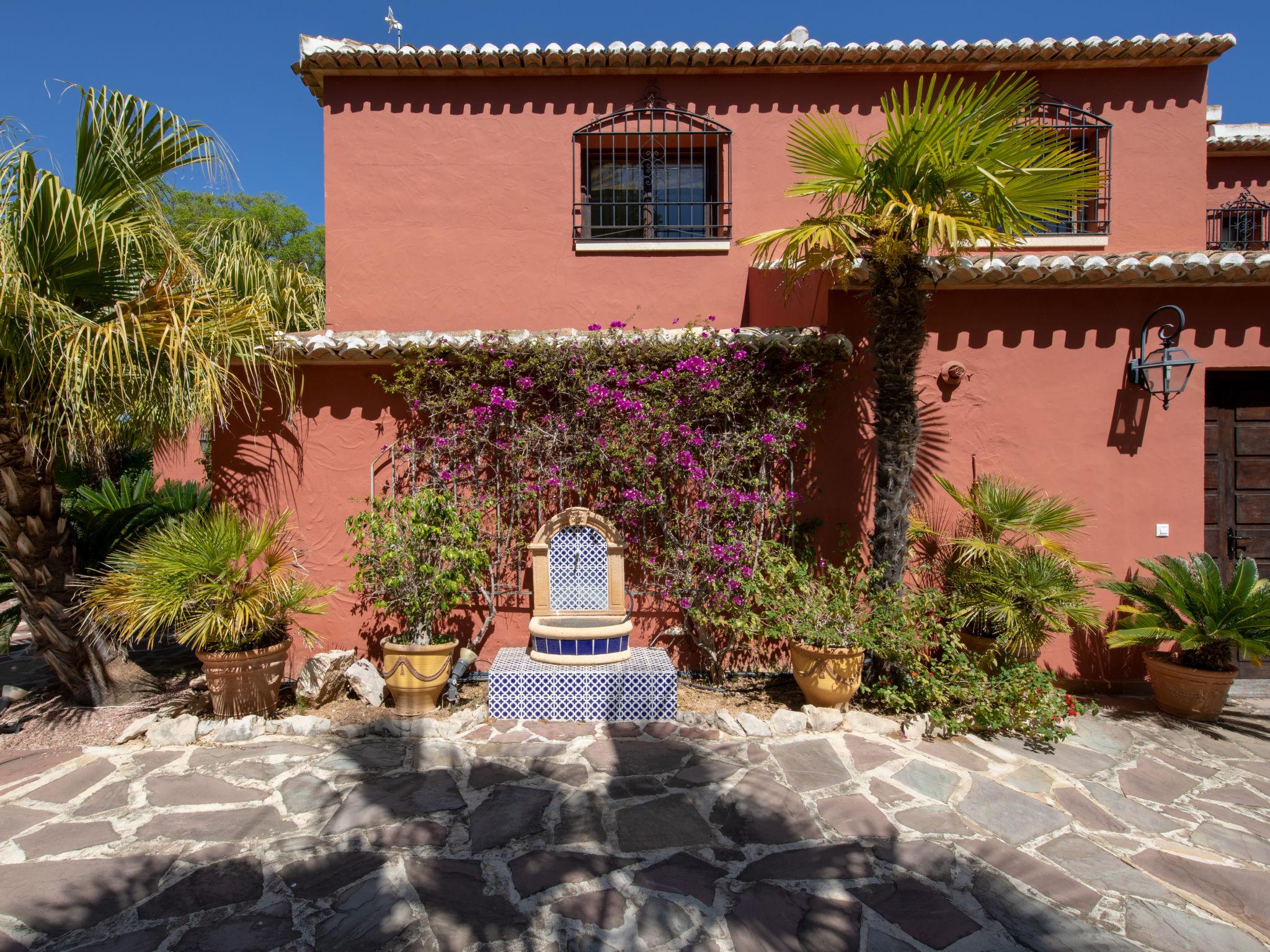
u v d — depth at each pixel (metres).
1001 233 4.88
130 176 4.85
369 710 5.30
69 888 3.14
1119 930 2.99
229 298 5.45
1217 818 3.96
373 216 7.29
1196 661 5.45
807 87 7.46
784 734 4.87
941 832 3.71
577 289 7.36
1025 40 7.01
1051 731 4.83
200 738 4.76
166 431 5.18
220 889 3.16
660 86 7.43
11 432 4.86
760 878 3.29
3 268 4.12
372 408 6.00
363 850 3.47
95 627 5.16
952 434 6.02
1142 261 5.62
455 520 5.56
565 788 4.12
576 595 5.82
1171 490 6.01
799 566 5.44
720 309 7.42
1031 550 5.62
